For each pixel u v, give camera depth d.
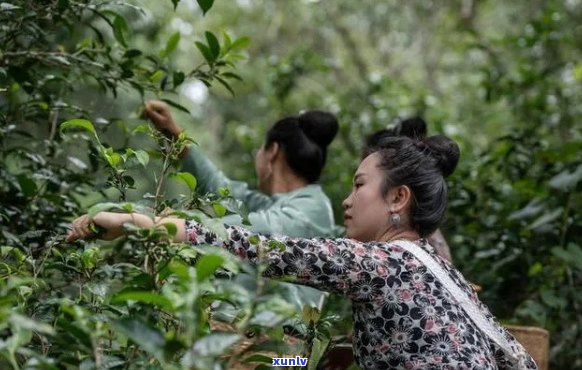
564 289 5.34
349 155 7.38
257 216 4.14
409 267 2.94
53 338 2.45
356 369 3.71
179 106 3.85
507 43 8.23
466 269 5.59
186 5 13.01
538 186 5.64
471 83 12.48
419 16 14.27
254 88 13.70
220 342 2.02
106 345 2.73
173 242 2.65
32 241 3.44
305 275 2.79
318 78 13.02
